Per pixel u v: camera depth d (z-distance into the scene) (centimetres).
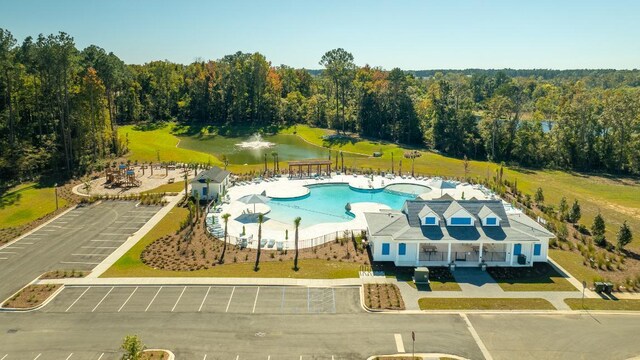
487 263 5634
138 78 18650
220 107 18088
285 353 3891
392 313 4534
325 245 6250
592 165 12662
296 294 4922
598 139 12706
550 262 5775
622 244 6203
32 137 10419
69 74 10375
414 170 11062
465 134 13912
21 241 6456
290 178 10038
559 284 5188
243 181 9688
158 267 5575
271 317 4456
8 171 9125
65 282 5175
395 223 5884
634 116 11988
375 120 15862
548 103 16062
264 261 5728
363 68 19962
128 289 5031
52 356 3844
